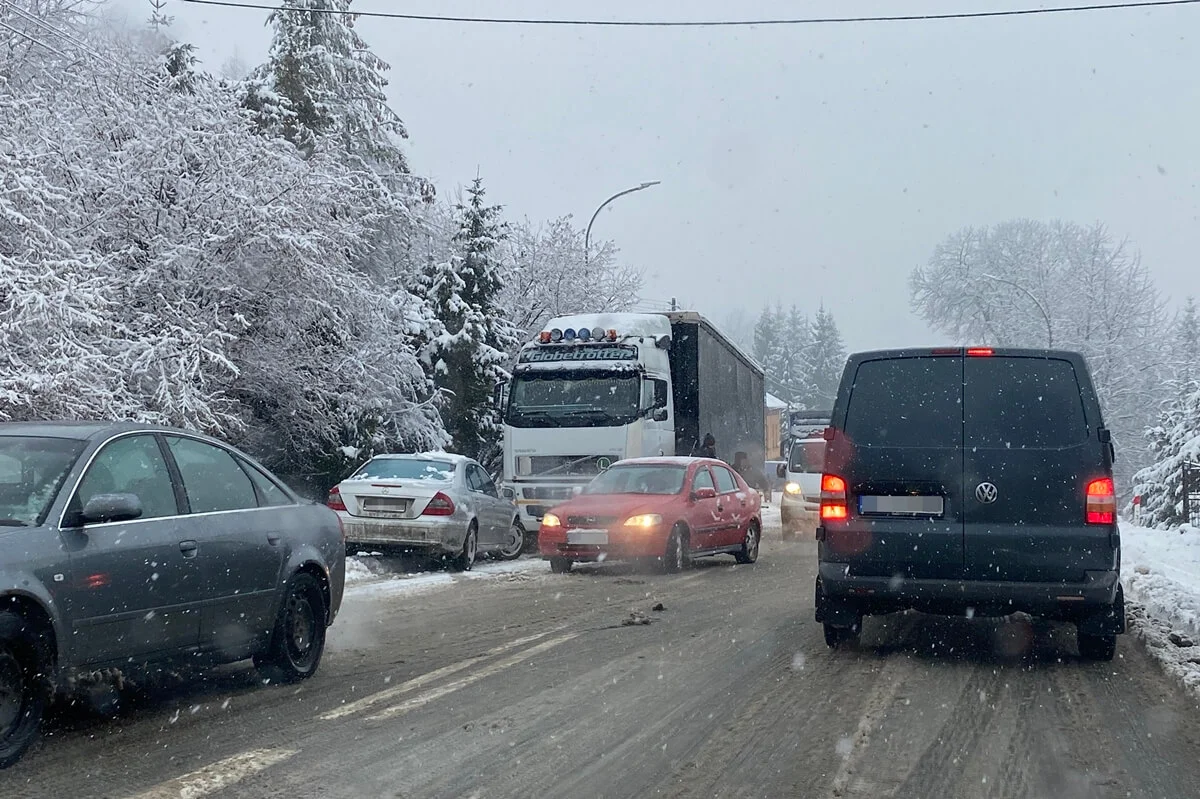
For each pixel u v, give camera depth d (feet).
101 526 19.88
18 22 62.03
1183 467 97.40
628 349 63.72
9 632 17.57
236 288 57.47
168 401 48.98
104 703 22.89
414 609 37.60
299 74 92.84
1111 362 162.61
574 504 50.01
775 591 43.14
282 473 69.05
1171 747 20.10
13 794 16.63
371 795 16.88
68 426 21.59
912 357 27.66
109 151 56.49
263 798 16.63
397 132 104.83
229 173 58.49
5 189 44.96
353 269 73.15
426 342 83.66
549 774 18.07
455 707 22.75
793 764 18.76
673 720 21.72
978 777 18.15
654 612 36.96
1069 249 180.24
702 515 51.83
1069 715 22.48
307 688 24.62
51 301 42.47
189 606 21.42
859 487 27.55
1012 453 26.58
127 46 72.23
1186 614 35.29
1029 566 26.27
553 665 27.37
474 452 87.40
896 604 27.66
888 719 21.94
